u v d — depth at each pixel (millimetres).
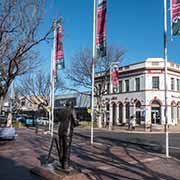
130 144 21516
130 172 10836
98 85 52094
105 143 21547
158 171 11102
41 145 18734
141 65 53281
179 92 54375
